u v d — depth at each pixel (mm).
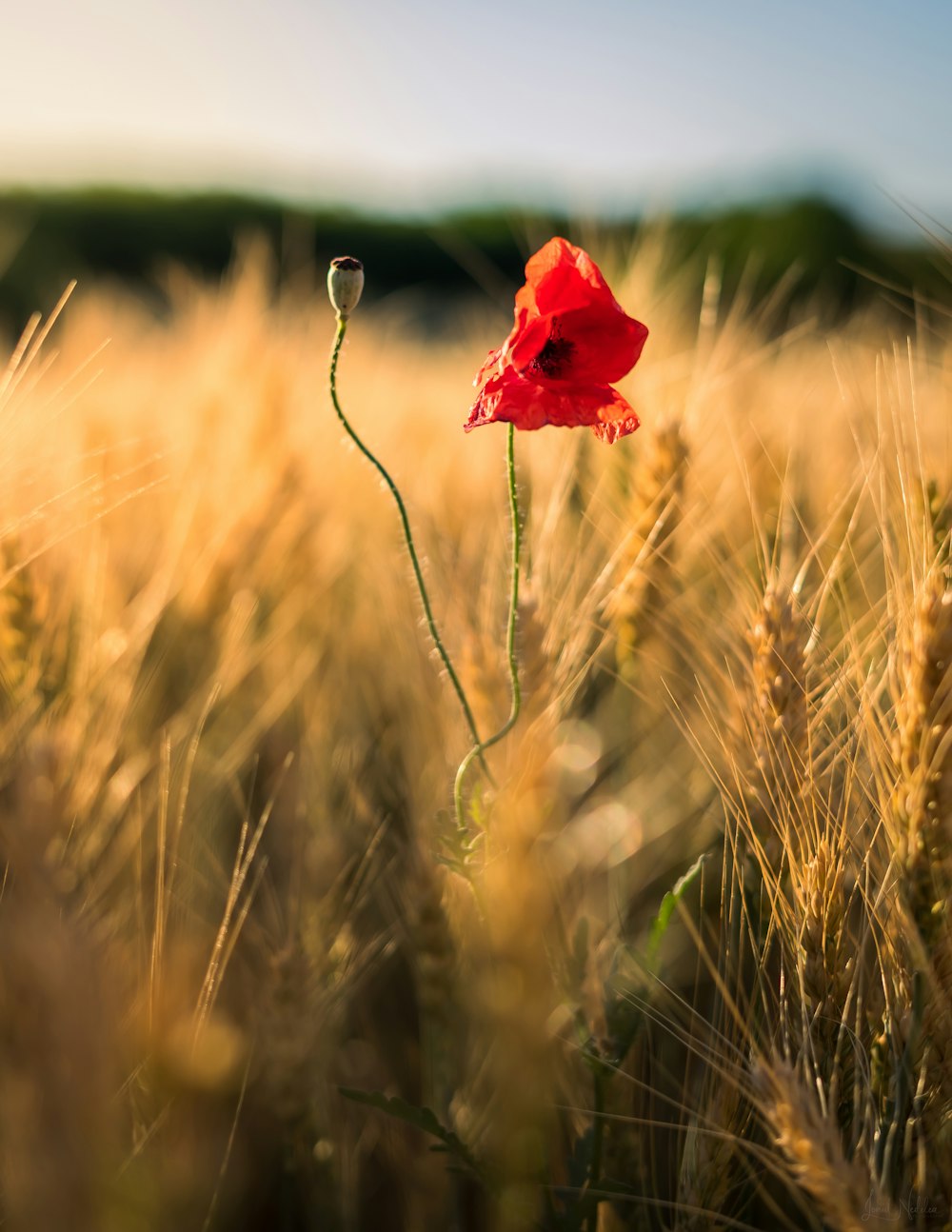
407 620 760
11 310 3369
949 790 542
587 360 562
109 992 487
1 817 514
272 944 651
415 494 868
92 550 749
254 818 756
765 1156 564
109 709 697
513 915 622
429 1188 668
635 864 775
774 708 594
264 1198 650
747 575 647
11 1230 473
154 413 989
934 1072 555
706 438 800
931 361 665
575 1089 655
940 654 546
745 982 665
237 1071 640
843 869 580
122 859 653
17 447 675
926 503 581
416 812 706
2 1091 470
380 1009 745
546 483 792
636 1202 625
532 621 644
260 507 853
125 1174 492
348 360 1282
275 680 849
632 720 848
